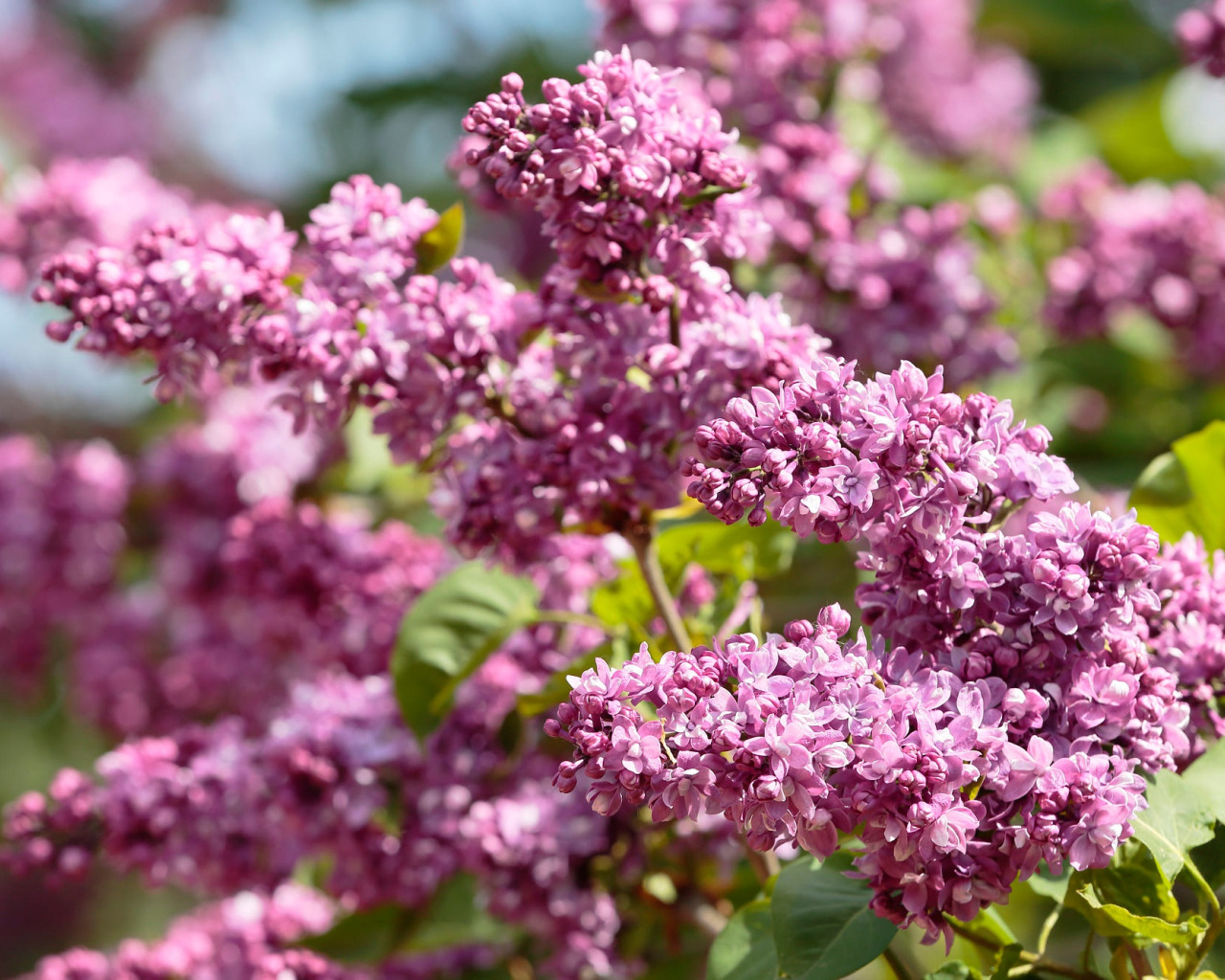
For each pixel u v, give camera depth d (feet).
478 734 5.96
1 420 11.14
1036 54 10.91
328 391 5.52
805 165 6.32
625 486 5.49
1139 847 5.29
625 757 5.00
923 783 4.98
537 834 5.82
